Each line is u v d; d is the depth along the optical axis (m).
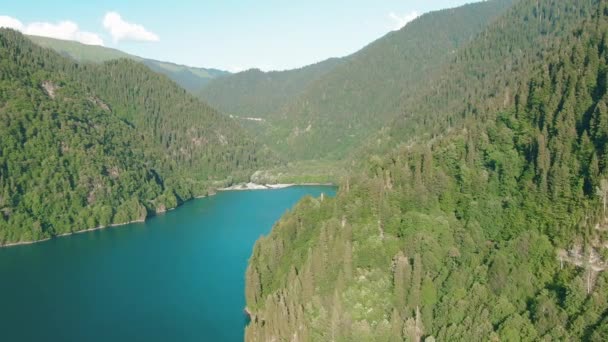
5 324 184.00
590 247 133.75
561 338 118.25
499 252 146.25
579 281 124.62
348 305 148.75
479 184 169.12
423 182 178.12
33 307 199.62
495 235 158.12
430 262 152.38
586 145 154.50
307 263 161.50
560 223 144.75
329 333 141.25
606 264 129.62
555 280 133.88
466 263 151.00
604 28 189.12
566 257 136.75
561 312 123.44
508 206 159.75
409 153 198.62
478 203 165.38
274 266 187.25
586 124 162.50
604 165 145.25
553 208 149.00
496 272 139.62
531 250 141.75
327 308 147.62
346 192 190.12
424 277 149.12
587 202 142.12
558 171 151.62
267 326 152.38
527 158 169.75
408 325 135.62
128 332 177.25
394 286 150.62
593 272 129.25
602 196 139.00
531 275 136.62
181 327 180.75
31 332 177.62
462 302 137.62
